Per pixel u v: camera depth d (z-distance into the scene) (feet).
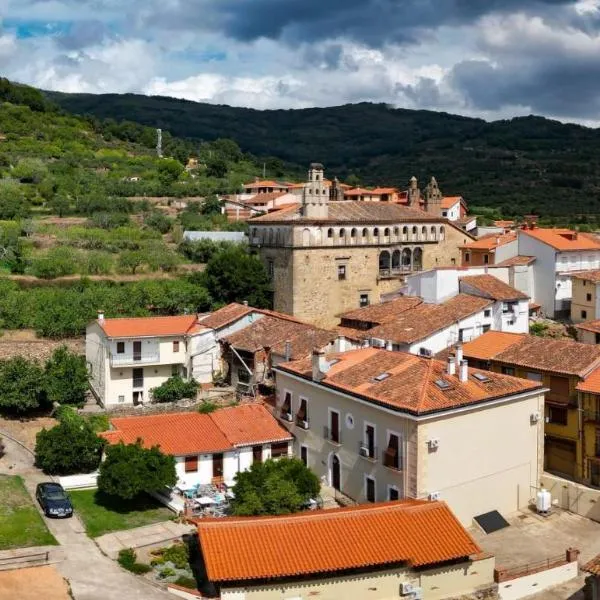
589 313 287.48
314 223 274.98
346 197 458.09
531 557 144.36
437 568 123.03
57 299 272.72
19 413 210.59
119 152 614.75
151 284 293.84
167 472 157.17
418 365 166.30
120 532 146.00
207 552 117.29
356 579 118.62
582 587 133.80
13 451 187.21
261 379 218.38
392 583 120.57
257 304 284.00
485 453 158.10
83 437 174.50
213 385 231.30
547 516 162.40
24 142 572.51
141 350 223.30
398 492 151.94
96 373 231.30
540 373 184.03
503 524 158.10
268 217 290.76
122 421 184.55
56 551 136.26
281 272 281.54
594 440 174.81
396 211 304.30
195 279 302.04
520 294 243.40
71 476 171.53
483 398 155.84
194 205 469.16
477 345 204.74
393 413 150.20
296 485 151.64
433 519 129.80
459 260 323.57
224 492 166.40
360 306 289.12
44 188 436.35
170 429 178.81
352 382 166.91
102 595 121.08
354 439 163.32
